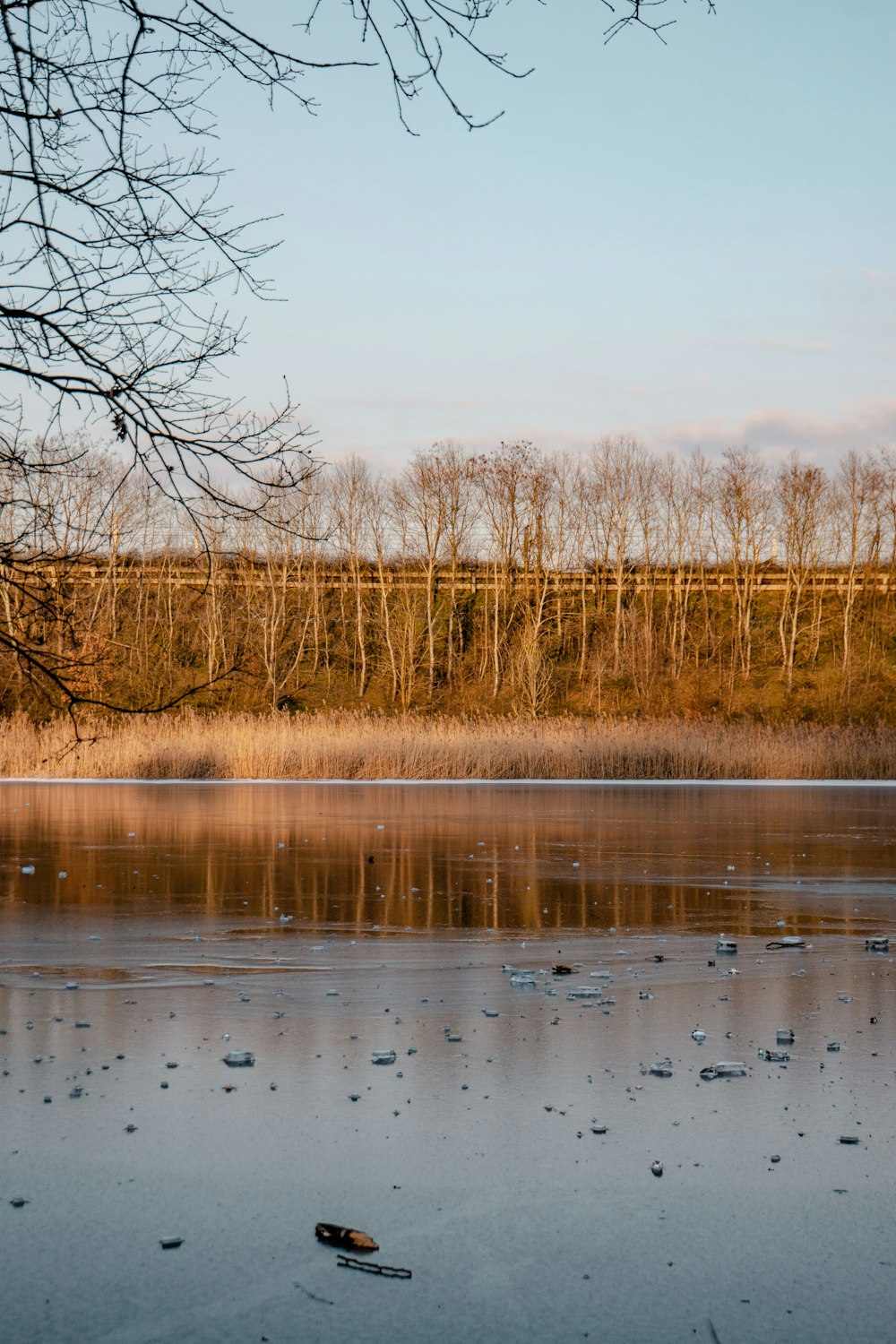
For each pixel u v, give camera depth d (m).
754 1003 6.52
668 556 64.38
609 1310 3.22
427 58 4.74
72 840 15.39
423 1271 3.42
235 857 13.54
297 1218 3.74
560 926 9.02
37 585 5.73
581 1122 4.56
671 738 32.97
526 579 61.53
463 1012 6.25
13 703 31.61
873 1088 4.98
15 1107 4.68
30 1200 3.85
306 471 5.66
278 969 7.34
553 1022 6.05
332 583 63.88
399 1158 4.20
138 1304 3.24
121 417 5.38
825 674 58.22
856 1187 3.98
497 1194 3.91
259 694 50.25
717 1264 3.47
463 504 62.78
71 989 6.74
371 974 7.21
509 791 27.05
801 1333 3.11
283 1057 5.38
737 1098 4.84
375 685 57.84
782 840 15.98
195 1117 4.58
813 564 63.38
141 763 30.95
